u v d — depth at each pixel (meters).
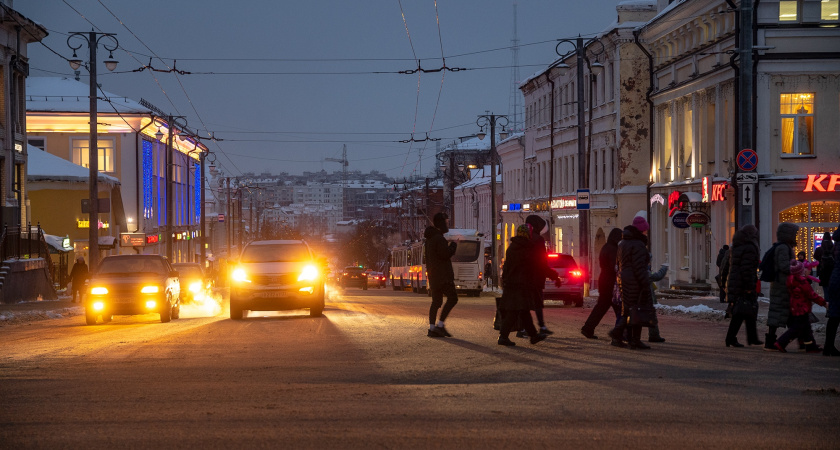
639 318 14.32
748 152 23.45
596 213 51.28
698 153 39.72
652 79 45.78
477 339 16.38
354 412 8.23
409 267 60.62
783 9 33.62
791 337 14.20
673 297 35.75
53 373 11.80
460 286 50.22
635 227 14.55
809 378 10.79
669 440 6.87
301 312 28.33
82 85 69.31
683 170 41.91
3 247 36.38
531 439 6.91
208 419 7.91
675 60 42.34
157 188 74.88
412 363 12.64
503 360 12.91
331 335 17.72
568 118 59.44
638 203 49.22
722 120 36.78
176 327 21.38
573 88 58.47
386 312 26.59
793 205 33.62
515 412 8.20
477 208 89.81
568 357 13.23
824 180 33.25
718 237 37.16
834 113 33.56
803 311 14.23
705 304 30.08
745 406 8.54
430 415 8.04
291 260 24.67
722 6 36.16
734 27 35.19
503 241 77.69
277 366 12.42
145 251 69.25
